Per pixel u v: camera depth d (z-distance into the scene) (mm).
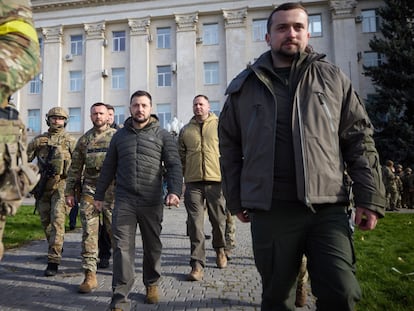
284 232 2203
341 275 1990
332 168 2189
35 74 1626
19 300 4035
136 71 31984
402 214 13594
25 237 7648
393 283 4531
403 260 5883
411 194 18031
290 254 2211
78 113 33094
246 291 4324
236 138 2590
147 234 3789
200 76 31469
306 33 2426
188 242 7609
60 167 5188
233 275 5012
